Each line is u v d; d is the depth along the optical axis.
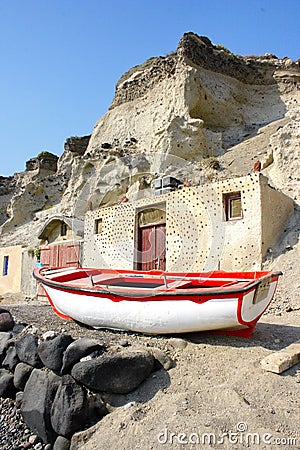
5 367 5.85
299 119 16.12
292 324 6.92
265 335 5.88
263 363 4.63
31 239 27.44
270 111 27.59
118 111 31.12
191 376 4.62
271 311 8.37
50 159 42.12
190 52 27.66
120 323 5.88
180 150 22.34
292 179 14.36
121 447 3.76
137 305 5.66
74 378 4.58
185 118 23.94
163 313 5.47
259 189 10.84
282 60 30.61
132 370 4.54
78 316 6.43
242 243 10.88
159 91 28.05
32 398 4.86
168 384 4.55
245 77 29.95
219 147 23.48
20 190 38.88
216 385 4.38
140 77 30.69
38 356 5.21
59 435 4.36
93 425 4.27
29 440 4.65
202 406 4.06
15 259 20.83
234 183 11.39
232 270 10.85
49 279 7.45
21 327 6.48
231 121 26.98
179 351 5.24
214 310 5.14
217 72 28.69
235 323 5.20
